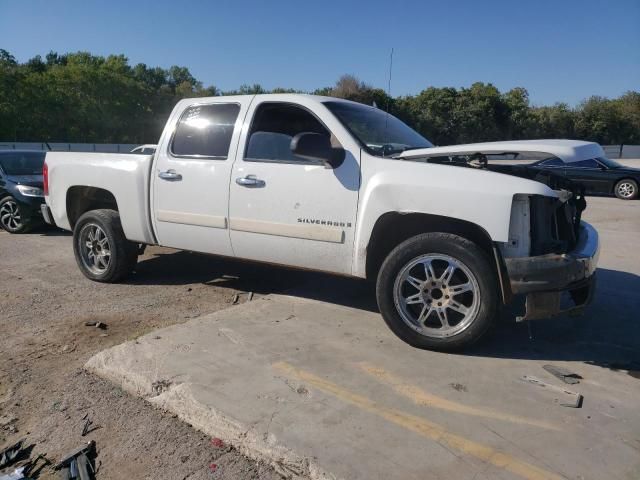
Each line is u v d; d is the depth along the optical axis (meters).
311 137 3.99
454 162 4.21
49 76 48.09
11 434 3.12
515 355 3.90
